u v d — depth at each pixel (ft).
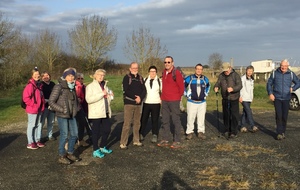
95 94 15.72
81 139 18.21
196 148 17.62
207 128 23.45
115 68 109.19
